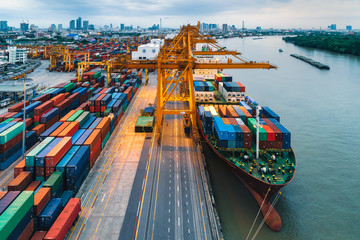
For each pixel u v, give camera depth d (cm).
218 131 5722
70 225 3756
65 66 18938
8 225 2847
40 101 7788
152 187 4978
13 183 3962
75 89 10794
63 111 8069
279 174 4922
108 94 9281
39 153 4541
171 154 6397
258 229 4359
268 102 12044
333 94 13450
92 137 5809
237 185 5509
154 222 4044
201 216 4216
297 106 11494
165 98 7650
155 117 9250
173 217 4169
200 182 5203
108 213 4212
